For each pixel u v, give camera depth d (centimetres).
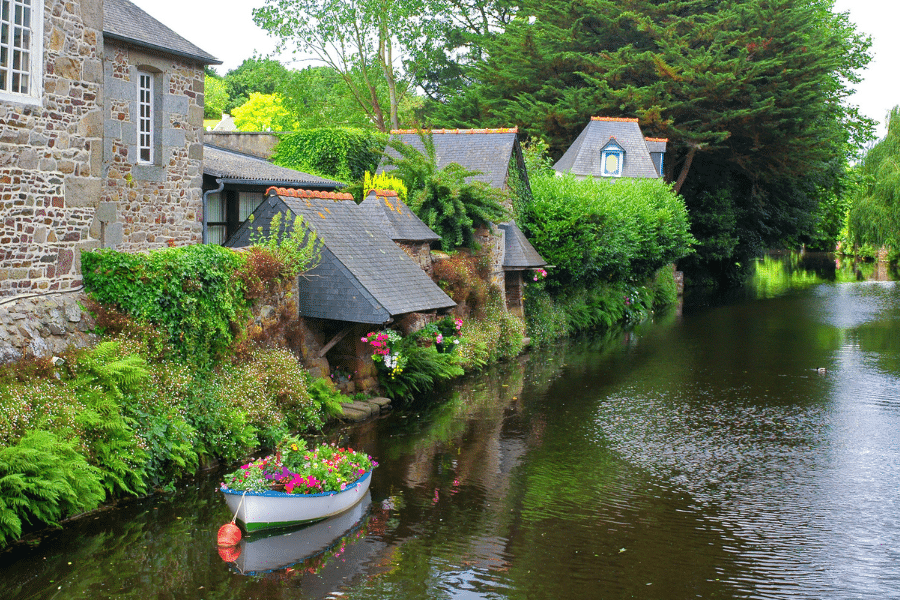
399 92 4025
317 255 1404
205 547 877
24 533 874
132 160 1573
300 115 3916
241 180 1831
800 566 891
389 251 1581
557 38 4084
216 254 1198
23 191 1026
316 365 1439
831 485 1174
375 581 820
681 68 3728
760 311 3444
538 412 1586
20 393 881
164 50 1597
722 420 1555
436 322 1767
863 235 5022
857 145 5006
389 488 1103
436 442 1338
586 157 3600
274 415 1214
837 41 4044
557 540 945
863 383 1920
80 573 802
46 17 1045
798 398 1753
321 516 970
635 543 944
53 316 998
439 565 863
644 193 3262
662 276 3791
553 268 2591
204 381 1160
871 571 880
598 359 2228
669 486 1158
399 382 1586
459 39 4722
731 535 977
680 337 2673
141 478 997
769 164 4044
